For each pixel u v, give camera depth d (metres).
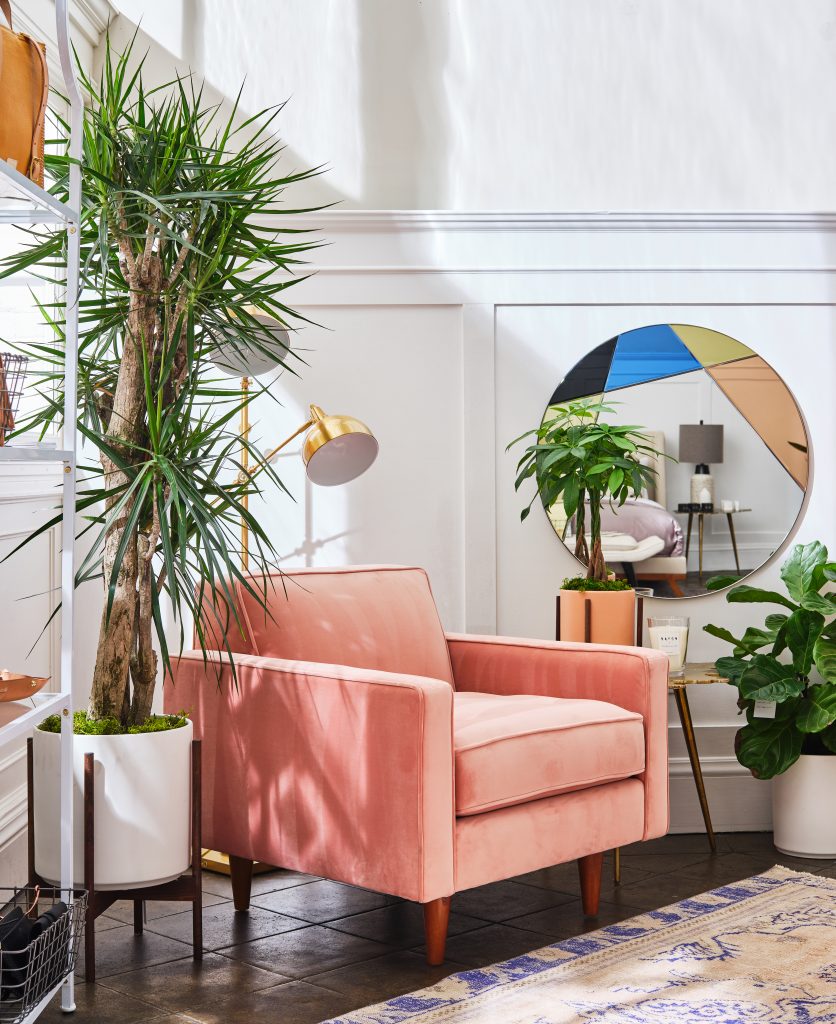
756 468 3.81
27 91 2.00
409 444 3.74
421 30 3.81
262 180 3.76
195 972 2.45
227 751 2.73
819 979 2.38
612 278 3.78
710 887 3.09
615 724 2.75
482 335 3.74
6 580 3.03
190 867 2.65
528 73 3.82
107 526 2.40
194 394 2.49
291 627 2.89
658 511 3.79
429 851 2.35
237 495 2.63
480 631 3.74
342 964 2.50
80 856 2.42
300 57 3.78
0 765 2.97
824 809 3.38
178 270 2.46
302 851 2.56
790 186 3.87
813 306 3.83
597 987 2.34
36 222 2.18
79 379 2.60
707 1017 2.19
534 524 3.78
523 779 2.53
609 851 3.50
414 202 3.79
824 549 3.60
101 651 2.54
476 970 2.43
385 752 2.39
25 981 1.91
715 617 3.82
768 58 3.87
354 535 3.74
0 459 1.96
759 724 3.39
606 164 3.83
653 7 3.85
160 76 3.76
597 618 3.38
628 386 3.79
